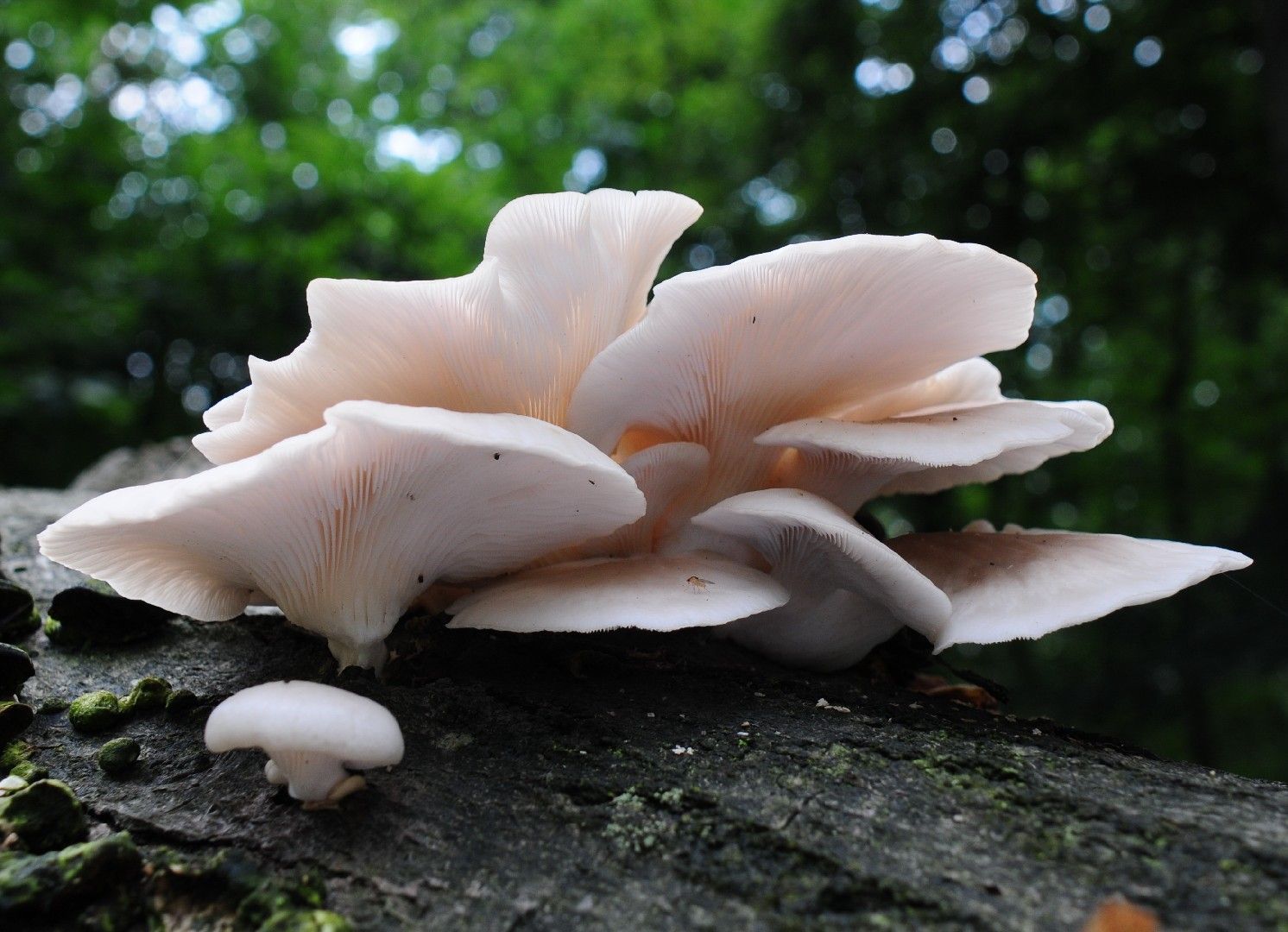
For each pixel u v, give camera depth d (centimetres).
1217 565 16
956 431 17
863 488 19
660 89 110
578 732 16
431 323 15
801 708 16
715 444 18
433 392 16
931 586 16
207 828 14
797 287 16
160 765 16
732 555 18
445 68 120
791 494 17
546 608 16
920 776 14
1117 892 12
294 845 14
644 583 16
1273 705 98
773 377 18
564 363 17
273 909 13
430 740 15
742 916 12
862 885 13
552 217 16
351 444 14
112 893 13
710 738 15
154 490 14
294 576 16
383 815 14
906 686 21
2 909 13
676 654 18
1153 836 13
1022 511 87
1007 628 16
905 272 16
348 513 15
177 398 77
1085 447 20
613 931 12
